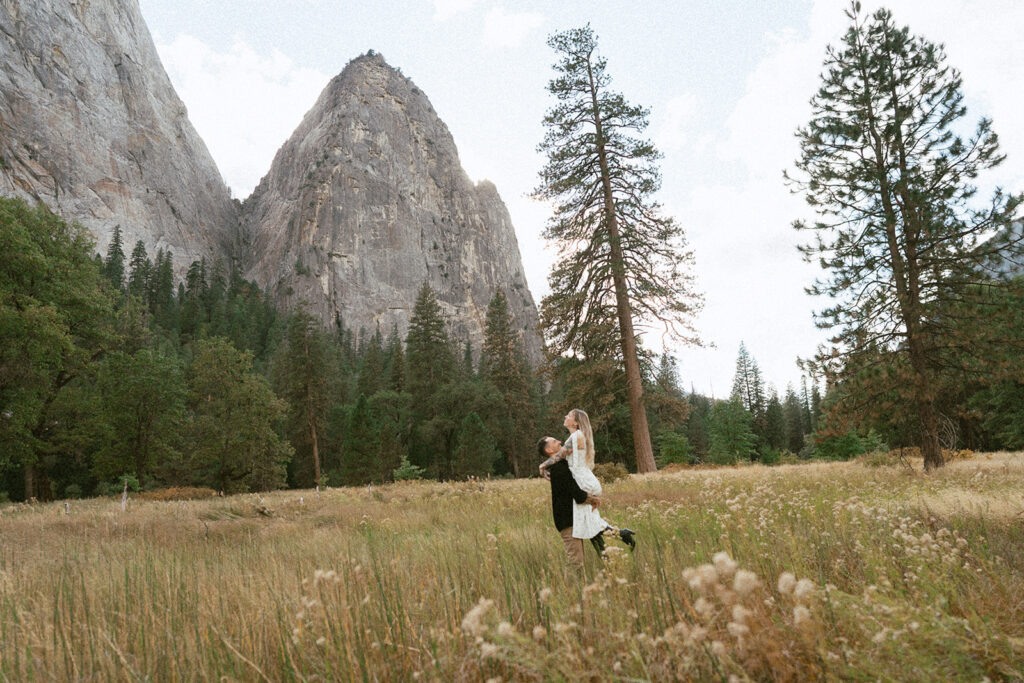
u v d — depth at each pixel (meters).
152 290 132.62
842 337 16.06
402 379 72.81
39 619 3.03
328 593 2.76
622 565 3.16
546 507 9.47
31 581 4.29
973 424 37.84
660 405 24.12
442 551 4.77
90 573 4.61
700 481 13.44
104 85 192.62
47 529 10.15
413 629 2.30
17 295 23.30
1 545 7.65
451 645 2.12
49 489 30.58
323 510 13.20
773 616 1.74
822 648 1.49
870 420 16.28
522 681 2.00
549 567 3.77
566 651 1.64
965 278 15.01
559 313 24.52
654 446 52.28
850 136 16.09
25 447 25.20
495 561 3.91
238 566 4.88
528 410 56.75
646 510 7.10
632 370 24.02
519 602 2.86
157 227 191.62
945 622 1.70
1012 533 4.12
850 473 15.05
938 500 6.00
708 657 1.55
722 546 3.45
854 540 3.46
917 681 1.44
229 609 3.13
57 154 168.00
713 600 1.76
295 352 52.81
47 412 28.56
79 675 2.38
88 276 28.50
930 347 15.59
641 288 24.12
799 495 7.11
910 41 16.12
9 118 158.25
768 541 3.47
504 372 57.41
